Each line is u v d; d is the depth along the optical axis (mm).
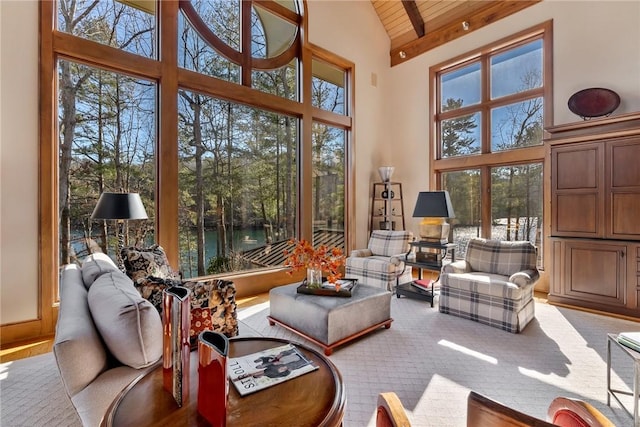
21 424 1703
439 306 3500
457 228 5352
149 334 1378
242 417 1008
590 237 3494
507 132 4785
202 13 3893
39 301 2824
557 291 3732
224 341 1015
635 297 3225
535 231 4500
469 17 5070
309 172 4895
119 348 1351
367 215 5785
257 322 3184
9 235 2703
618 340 1736
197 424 965
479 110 5062
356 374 2201
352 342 2711
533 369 2268
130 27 3383
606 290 3393
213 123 3984
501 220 4848
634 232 3227
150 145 3506
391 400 933
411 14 5539
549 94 4250
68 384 1228
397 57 6047
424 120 5680
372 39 5871
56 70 2961
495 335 2854
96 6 3191
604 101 3721
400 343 2691
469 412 776
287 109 4637
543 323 3123
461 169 5301
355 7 5594
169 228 3541
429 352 2527
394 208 6059
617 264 3324
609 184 3371
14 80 2713
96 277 1939
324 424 985
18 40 2732
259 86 4414
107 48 3172
